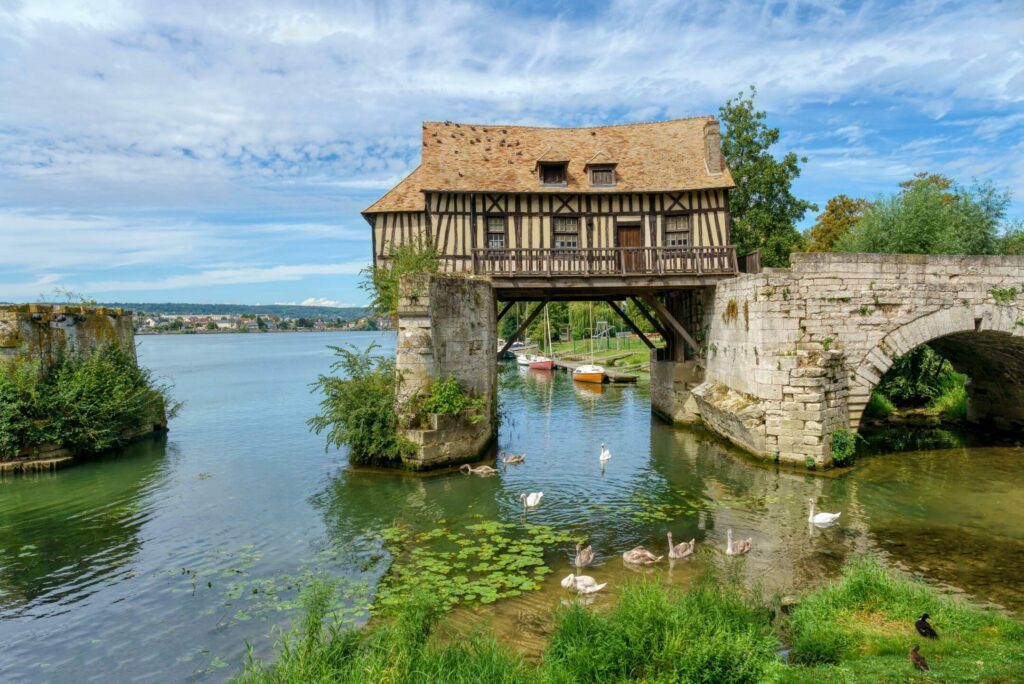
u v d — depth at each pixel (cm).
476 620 614
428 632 536
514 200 1598
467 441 1307
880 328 1269
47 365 1449
